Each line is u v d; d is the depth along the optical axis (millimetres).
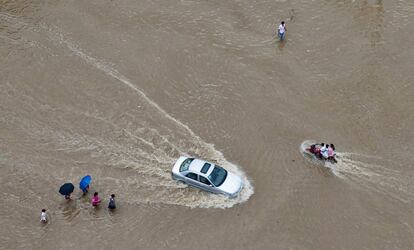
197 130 30484
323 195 27047
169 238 25234
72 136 30141
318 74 34031
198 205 26641
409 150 29109
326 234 25391
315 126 30547
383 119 30906
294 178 27844
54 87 33188
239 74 34000
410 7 39656
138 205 26656
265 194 27094
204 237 25250
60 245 24922
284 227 25656
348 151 29094
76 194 27125
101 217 26172
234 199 26719
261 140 29797
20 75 33969
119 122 30969
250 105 31891
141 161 28781
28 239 25156
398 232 25406
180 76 33938
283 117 31094
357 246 24875
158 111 31656
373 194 27016
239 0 40406
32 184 27609
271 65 34688
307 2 40438
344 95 32500
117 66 34688
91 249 24781
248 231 25484
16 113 31516
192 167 27172
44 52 35719
